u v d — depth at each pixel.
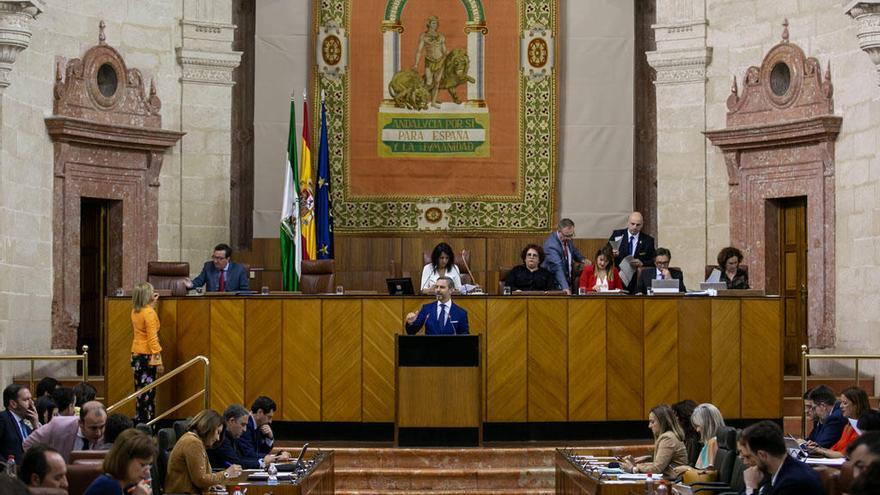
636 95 21.77
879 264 17.55
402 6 20.94
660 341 15.12
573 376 15.03
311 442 15.03
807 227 19.11
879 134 17.61
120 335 15.30
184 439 10.76
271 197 20.78
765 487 8.55
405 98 20.91
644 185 21.69
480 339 14.41
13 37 16.94
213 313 15.27
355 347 15.12
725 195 20.19
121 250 19.64
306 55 20.91
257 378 15.20
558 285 16.50
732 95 20.05
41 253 18.28
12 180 17.55
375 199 20.83
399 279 15.52
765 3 19.73
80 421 11.38
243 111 21.59
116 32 19.61
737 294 15.27
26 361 17.73
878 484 5.81
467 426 14.46
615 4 21.11
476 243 20.83
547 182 20.84
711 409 11.55
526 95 20.91
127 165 19.69
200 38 20.52
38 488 7.75
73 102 18.86
